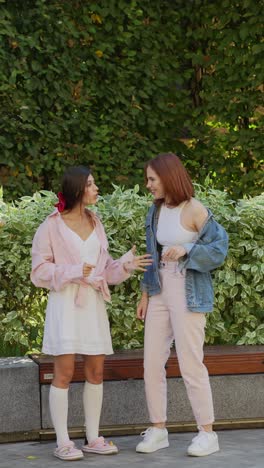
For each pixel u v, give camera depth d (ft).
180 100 30.09
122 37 28.94
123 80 28.99
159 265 17.70
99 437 17.67
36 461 17.02
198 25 30.07
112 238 20.63
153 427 17.90
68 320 17.07
